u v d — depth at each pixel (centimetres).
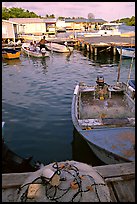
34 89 1367
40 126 882
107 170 451
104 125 673
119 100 980
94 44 2667
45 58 2469
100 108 898
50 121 925
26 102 1145
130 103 870
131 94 964
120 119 720
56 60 2380
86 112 864
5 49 2442
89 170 376
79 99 920
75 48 3344
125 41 2973
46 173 329
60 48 2842
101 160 598
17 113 1005
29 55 2539
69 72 1836
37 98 1207
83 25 5878
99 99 990
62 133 827
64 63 2219
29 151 713
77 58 2523
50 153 701
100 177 376
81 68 1992
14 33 3250
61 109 1051
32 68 1980
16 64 2142
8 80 1574
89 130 608
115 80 1591
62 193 313
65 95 1254
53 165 368
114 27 4400
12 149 720
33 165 619
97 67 2030
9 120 935
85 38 3569
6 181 427
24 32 4047
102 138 573
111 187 414
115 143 552
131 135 583
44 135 815
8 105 1099
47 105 1104
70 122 914
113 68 1984
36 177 353
